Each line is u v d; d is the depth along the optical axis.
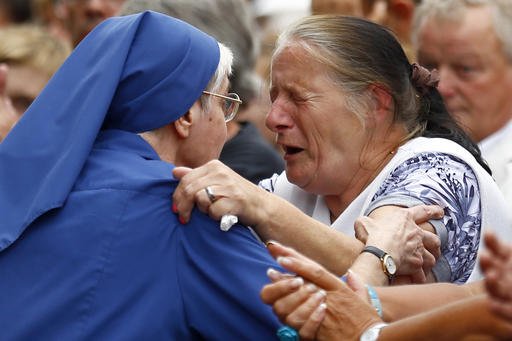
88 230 8.61
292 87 9.78
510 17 12.92
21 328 8.53
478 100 12.98
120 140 8.95
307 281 8.17
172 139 9.12
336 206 10.15
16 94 13.37
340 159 9.79
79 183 8.77
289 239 8.98
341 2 14.48
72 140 8.71
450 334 7.44
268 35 16.31
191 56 9.01
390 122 9.93
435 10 13.07
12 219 8.67
